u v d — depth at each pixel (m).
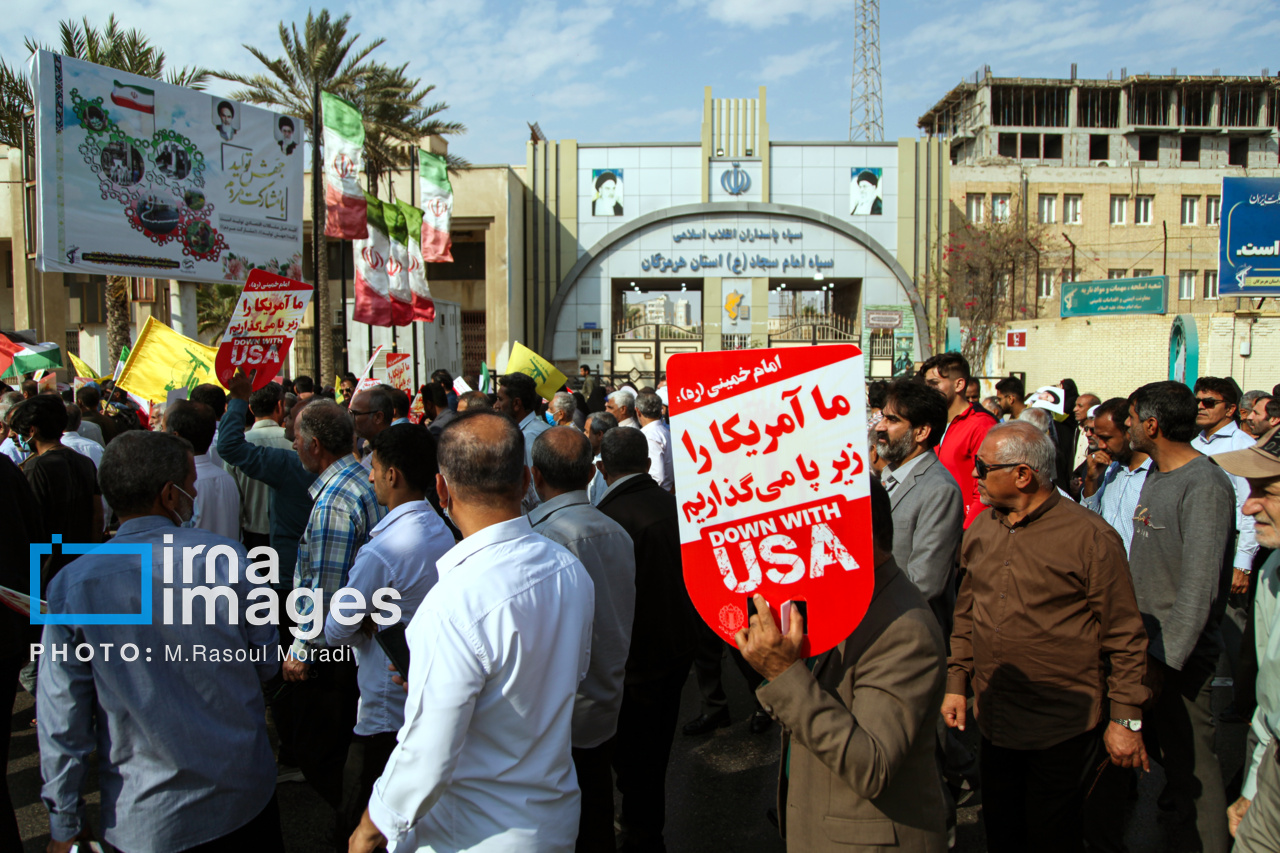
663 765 3.73
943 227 34.09
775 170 34.06
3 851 3.28
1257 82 46.09
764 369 2.10
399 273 14.77
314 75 20.91
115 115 7.91
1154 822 3.98
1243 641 2.75
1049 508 3.08
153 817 2.36
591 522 3.35
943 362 5.59
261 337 5.66
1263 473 2.36
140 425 8.62
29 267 25.83
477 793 2.00
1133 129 45.97
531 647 2.05
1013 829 3.17
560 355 34.25
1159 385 3.61
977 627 3.22
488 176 30.80
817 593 2.06
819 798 2.25
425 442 3.20
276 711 4.41
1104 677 3.05
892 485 3.98
